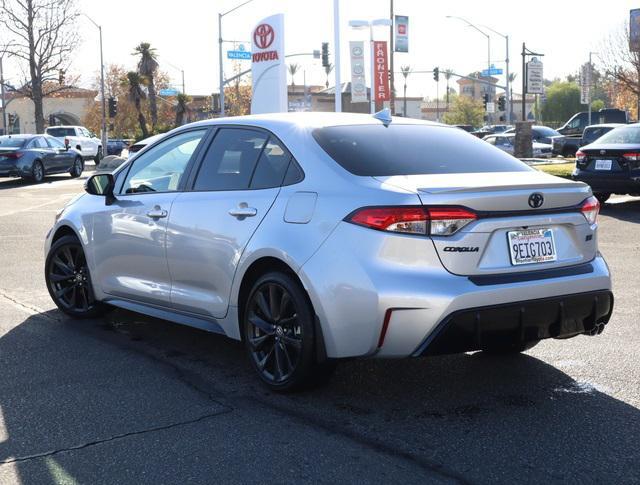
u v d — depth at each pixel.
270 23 28.31
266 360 4.59
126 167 5.91
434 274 3.92
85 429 3.99
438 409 4.27
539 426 4.00
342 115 5.04
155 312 5.49
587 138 26.11
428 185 4.04
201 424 4.05
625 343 5.55
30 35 43.94
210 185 5.06
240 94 76.00
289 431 3.95
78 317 6.42
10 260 9.38
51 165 26.11
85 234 6.08
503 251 4.11
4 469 3.52
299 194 4.41
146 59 70.19
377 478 3.40
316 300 4.14
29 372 4.97
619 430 3.94
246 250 4.59
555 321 4.23
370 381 4.76
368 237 4.00
